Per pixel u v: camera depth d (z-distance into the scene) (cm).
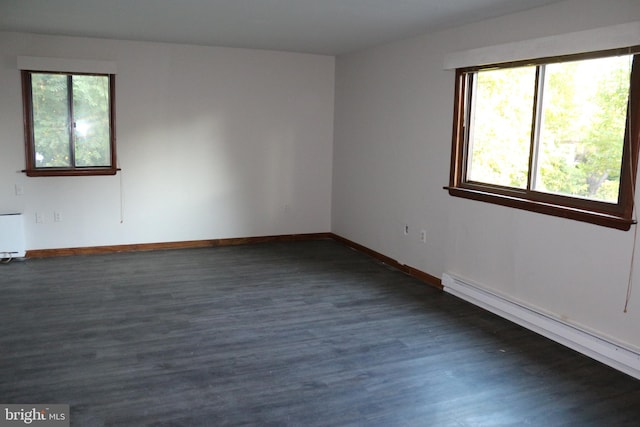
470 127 471
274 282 514
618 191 340
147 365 330
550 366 340
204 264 575
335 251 652
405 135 550
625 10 324
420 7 396
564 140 381
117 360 336
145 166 620
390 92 573
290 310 437
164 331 385
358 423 270
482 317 429
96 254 607
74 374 315
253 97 660
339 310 439
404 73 547
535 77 398
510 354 358
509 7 387
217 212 664
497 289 439
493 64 429
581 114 367
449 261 495
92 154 600
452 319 423
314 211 719
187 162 639
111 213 614
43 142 579
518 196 418
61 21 485
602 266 347
